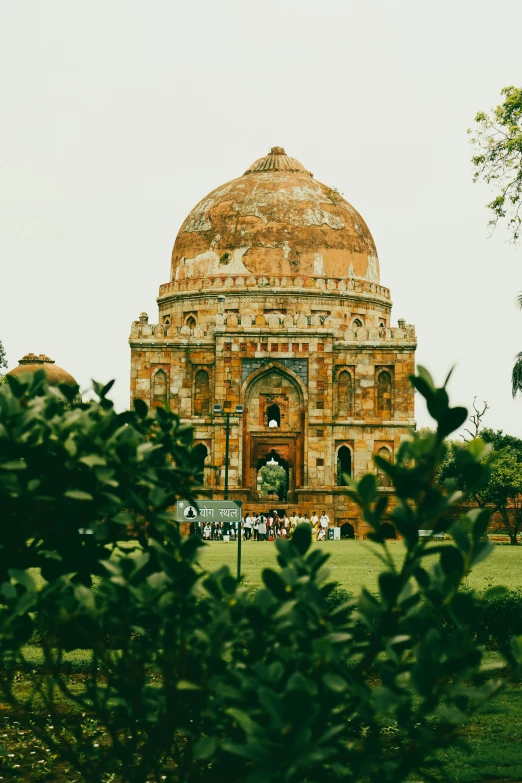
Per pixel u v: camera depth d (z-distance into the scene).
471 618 6.80
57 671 9.30
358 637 7.60
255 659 7.20
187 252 87.75
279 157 92.62
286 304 83.88
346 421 77.12
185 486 9.15
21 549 8.39
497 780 11.63
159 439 9.06
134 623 8.70
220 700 7.00
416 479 6.92
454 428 7.00
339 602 19.59
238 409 61.59
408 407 77.31
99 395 9.36
